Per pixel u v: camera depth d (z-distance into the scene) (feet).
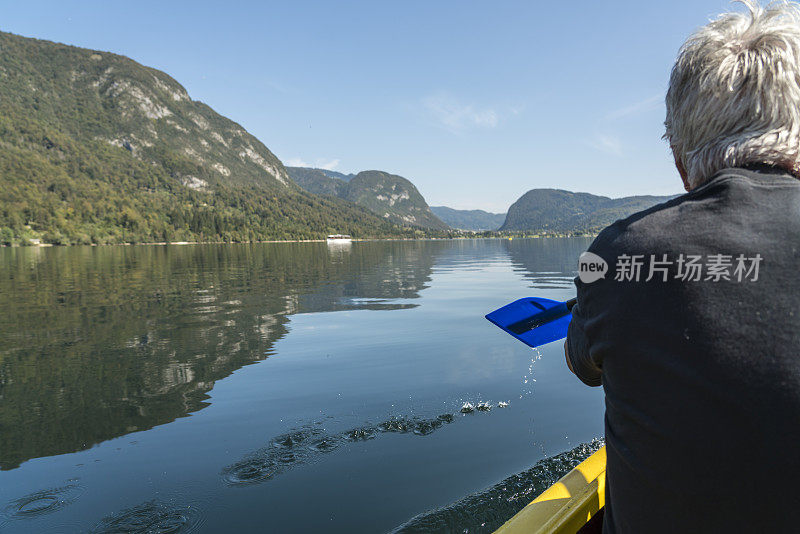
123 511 9.75
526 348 22.50
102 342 24.23
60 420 14.42
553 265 82.02
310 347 23.16
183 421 14.28
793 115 2.79
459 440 12.82
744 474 2.40
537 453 11.96
